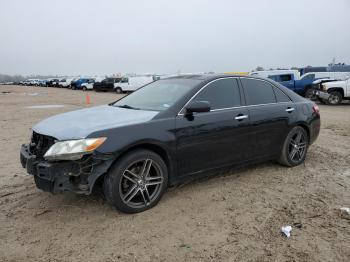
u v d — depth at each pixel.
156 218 3.70
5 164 5.84
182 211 3.87
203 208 3.94
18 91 45.12
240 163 4.77
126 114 4.12
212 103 4.45
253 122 4.78
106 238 3.30
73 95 32.38
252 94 4.96
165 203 4.07
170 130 3.95
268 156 5.14
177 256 3.00
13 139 8.21
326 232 3.38
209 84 4.51
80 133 3.48
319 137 8.24
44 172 3.41
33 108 17.33
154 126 3.84
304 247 3.12
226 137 4.48
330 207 3.96
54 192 3.44
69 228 3.49
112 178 3.60
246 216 3.74
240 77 4.92
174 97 4.30
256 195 4.33
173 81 4.88
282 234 3.36
